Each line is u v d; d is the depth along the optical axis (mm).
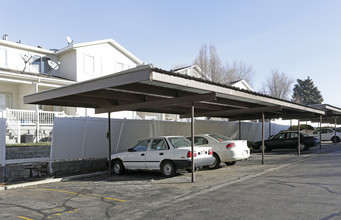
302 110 16922
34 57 24422
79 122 12562
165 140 11188
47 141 18203
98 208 6891
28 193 8703
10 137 16375
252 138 25125
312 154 17938
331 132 29797
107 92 9711
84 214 6438
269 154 19109
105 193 8492
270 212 6062
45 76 22797
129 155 11766
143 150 11609
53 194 8508
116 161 12117
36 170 11133
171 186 9164
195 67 39000
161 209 6621
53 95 9375
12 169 10469
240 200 7102
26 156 13180
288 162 14281
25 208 7020
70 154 12195
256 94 11602
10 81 20000
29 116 18031
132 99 10500
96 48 26281
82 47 25109
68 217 6250
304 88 83625
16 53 23406
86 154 12820
